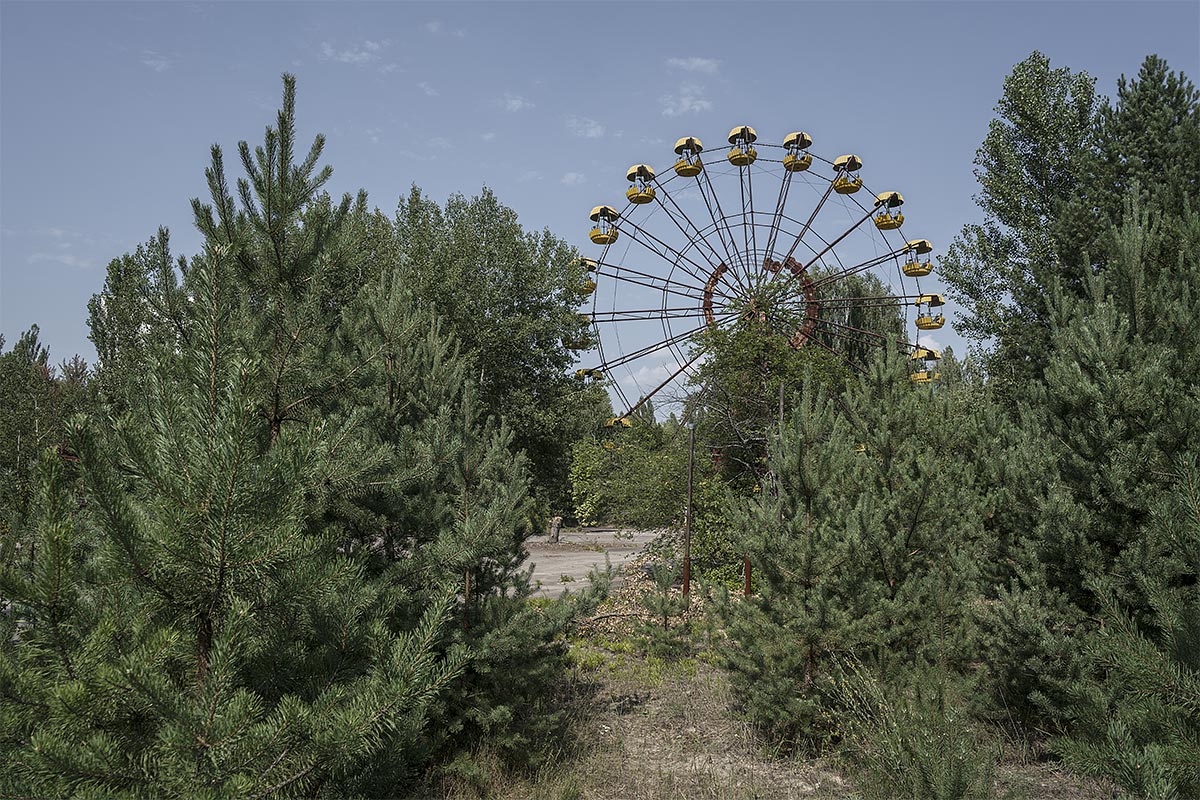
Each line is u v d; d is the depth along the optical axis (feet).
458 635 19.77
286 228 18.26
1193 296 26.37
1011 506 26.55
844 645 23.25
